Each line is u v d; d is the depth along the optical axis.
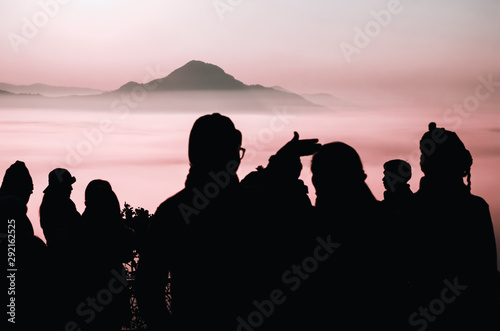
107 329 4.21
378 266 2.71
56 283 4.11
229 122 2.62
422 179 3.32
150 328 2.48
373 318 2.69
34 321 3.87
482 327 3.10
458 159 3.24
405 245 3.15
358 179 2.79
